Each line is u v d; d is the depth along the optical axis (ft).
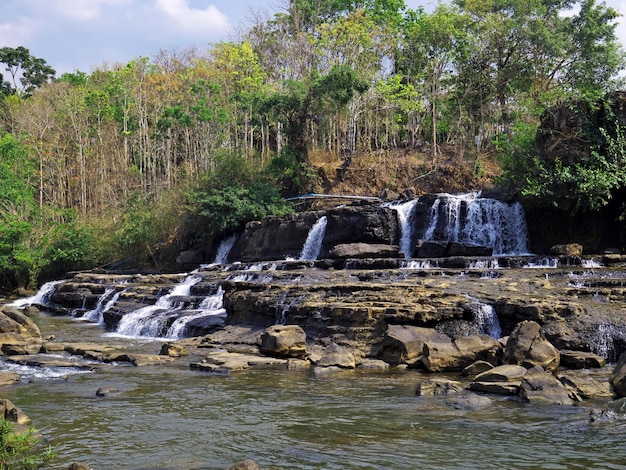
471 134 169.48
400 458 33.32
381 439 36.63
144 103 216.13
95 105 215.92
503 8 161.27
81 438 37.58
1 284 165.58
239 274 96.02
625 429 37.83
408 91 161.68
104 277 123.95
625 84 161.07
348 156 163.12
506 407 43.34
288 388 50.70
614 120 100.58
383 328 63.72
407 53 180.14
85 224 182.19
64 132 214.69
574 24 165.58
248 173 152.87
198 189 153.79
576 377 48.55
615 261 81.15
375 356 62.23
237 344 70.33
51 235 168.14
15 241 158.40
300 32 187.73
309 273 87.97
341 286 73.26
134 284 112.57
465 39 158.81
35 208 170.71
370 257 104.88
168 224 158.40
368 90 155.43
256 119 174.91
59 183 204.85
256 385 51.96
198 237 148.97
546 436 36.70
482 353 57.21
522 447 34.78
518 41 155.84
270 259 126.52
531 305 61.67
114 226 175.83
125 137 210.18
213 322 79.82
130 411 43.83
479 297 66.59
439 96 169.68
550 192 99.71
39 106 218.38
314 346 65.46
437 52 167.43
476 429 38.32
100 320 100.78
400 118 176.96
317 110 150.10
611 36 164.55
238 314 79.15
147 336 84.74
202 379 54.75
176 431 38.91
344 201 144.56
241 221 141.28
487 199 111.96
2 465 28.73
